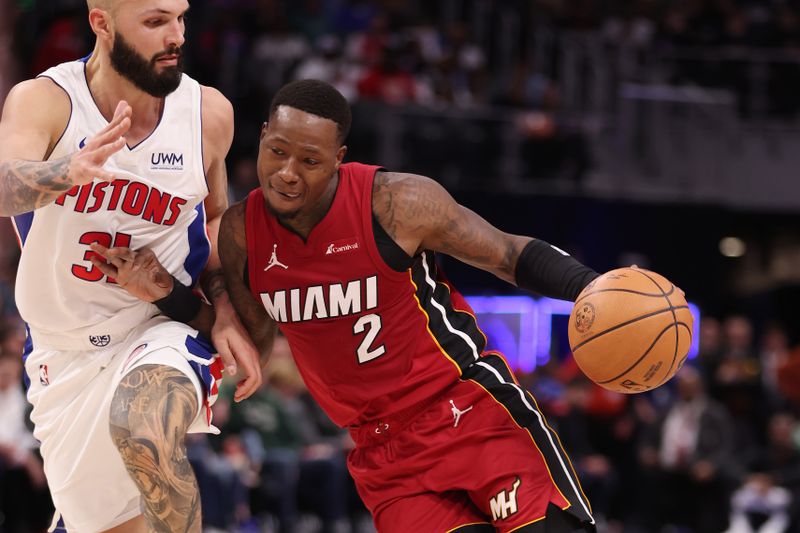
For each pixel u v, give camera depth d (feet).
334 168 17.08
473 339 18.47
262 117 63.21
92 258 18.10
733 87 75.41
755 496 50.85
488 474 17.78
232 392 44.19
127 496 19.98
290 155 16.63
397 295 17.75
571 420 52.54
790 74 75.56
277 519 43.83
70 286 18.52
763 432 58.08
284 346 46.78
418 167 63.77
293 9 72.90
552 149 66.80
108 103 17.85
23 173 15.80
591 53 73.51
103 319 18.86
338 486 45.65
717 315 74.90
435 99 67.31
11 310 43.50
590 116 70.74
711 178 72.38
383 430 18.30
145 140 18.03
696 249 72.74
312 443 45.98
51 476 20.22
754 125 74.49
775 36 76.74
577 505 17.80
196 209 19.13
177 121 18.38
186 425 17.40
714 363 60.95
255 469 43.83
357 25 73.97
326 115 16.65
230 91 63.93
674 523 51.26
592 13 78.48
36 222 18.03
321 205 17.40
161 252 18.89
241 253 18.19
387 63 66.54
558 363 68.64
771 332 66.95
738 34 76.59
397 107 63.36
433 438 18.08
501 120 65.51
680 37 76.84
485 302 67.15
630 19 78.59
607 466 52.08
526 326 67.77
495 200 65.87
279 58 65.10
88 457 19.56
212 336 18.61
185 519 17.11
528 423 18.37
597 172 69.00
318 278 17.62
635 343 16.71
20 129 17.10
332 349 17.94
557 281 17.80
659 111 71.67
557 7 77.82
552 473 18.04
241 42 67.00
